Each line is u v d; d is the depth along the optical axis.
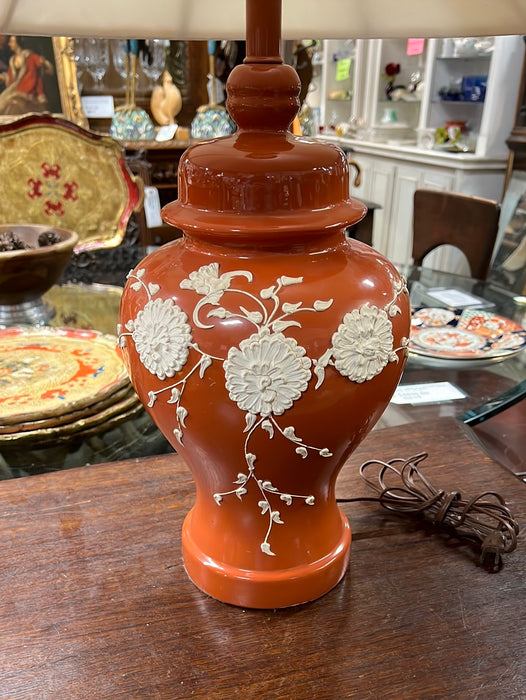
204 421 0.43
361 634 0.47
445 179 2.77
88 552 0.55
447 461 0.67
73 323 1.11
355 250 0.47
